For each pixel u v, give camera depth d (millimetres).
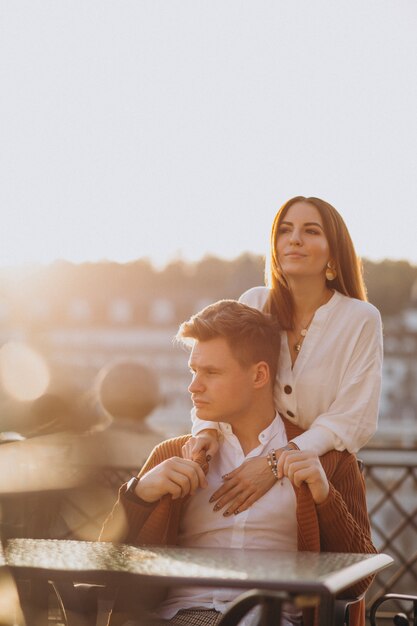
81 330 84438
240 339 2336
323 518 2197
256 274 82625
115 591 2107
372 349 2635
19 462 2797
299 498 2172
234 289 83312
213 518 2322
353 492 2510
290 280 2676
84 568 1691
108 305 85250
